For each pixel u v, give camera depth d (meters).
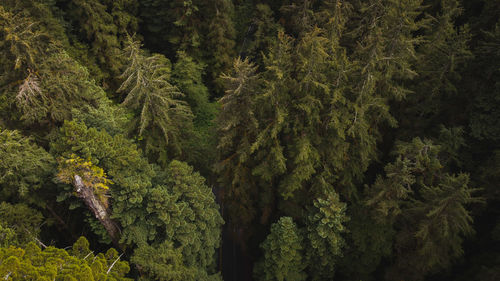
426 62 19.94
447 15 19.72
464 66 18.52
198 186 17.48
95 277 11.39
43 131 17.89
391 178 15.94
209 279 17.39
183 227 15.55
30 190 15.30
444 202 14.23
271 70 15.98
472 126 18.03
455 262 17.30
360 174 19.53
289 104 17.03
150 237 15.34
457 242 16.08
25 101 15.36
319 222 16.80
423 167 16.61
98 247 18.28
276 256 17.61
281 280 17.77
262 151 17.89
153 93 16.73
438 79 19.00
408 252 17.91
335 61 17.00
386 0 20.45
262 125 17.34
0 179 13.70
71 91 17.61
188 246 16.20
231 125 16.98
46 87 16.44
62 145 15.39
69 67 18.31
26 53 15.62
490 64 18.02
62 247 17.81
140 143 19.20
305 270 20.48
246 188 19.88
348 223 18.56
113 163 15.45
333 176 18.38
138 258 13.66
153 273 13.43
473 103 18.83
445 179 15.62
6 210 14.01
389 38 18.00
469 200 14.12
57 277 10.19
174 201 15.11
